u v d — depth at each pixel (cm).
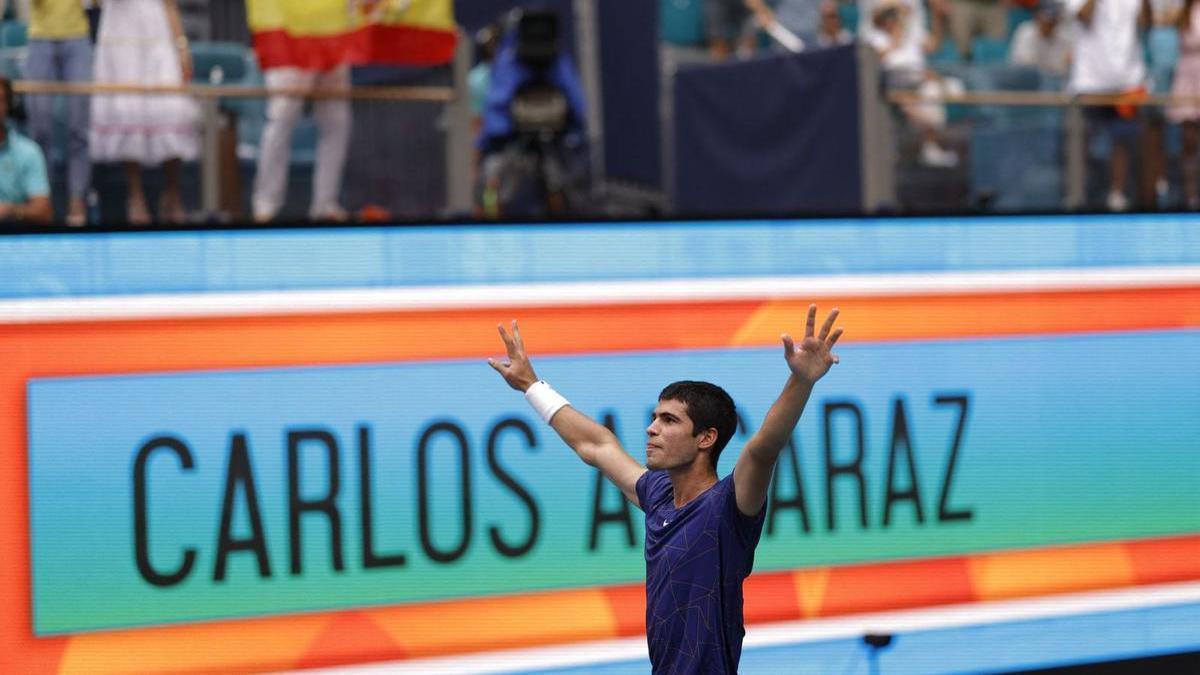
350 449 2794
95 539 2625
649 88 3925
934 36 4450
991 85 3778
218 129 2945
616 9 3922
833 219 3169
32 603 2584
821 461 3105
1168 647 3344
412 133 3094
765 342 3098
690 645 1981
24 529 2589
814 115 3681
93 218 2867
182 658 2664
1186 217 3484
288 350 2764
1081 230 3381
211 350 2717
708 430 2038
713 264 3070
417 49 3059
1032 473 3294
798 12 4650
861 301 3172
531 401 2241
